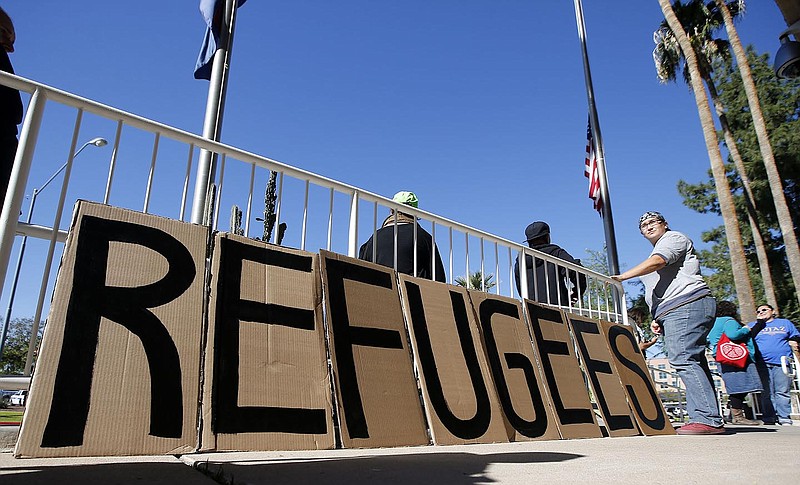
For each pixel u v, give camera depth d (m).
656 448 2.82
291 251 2.39
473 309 3.22
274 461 2.14
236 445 1.78
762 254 17.27
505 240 4.26
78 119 2.25
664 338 4.27
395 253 3.26
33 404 1.45
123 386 1.63
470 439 2.54
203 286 2.00
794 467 1.96
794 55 4.70
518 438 2.94
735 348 6.41
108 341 1.67
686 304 4.11
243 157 2.83
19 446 1.38
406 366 2.53
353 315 2.44
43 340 1.55
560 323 4.05
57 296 1.64
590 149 10.29
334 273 2.47
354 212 3.25
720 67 22.08
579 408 3.61
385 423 2.24
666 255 4.12
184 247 2.02
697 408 4.06
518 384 3.22
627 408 4.16
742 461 2.17
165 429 1.65
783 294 19.92
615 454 2.48
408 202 4.02
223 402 1.82
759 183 20.12
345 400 2.15
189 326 1.88
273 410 1.94
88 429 1.51
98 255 1.79
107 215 1.88
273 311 2.16
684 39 15.77
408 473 1.72
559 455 2.44
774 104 20.80
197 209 3.69
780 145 19.80
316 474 1.67
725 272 21.17
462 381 2.75
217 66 5.40
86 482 1.40
